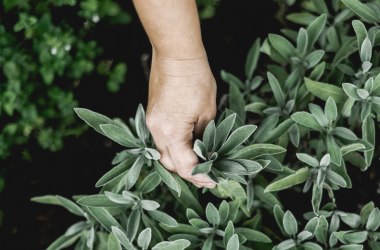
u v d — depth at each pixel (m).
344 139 0.89
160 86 0.82
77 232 0.96
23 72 1.23
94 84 1.31
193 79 0.81
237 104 0.98
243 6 1.27
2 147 1.24
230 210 0.89
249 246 0.95
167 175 0.81
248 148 0.80
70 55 1.26
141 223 0.96
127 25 1.33
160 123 0.82
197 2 1.25
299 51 0.94
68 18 1.29
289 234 0.88
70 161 1.30
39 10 1.25
